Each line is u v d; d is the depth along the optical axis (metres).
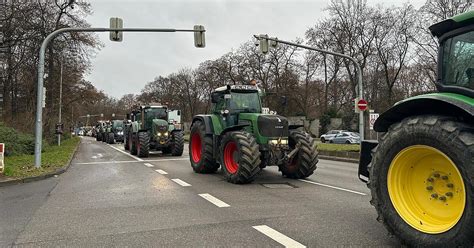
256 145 9.32
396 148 4.29
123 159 17.61
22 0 22.84
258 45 17.12
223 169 10.12
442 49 4.38
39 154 12.47
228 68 51.56
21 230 5.43
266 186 9.15
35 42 25.36
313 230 5.26
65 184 9.85
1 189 9.12
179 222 5.78
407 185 4.33
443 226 3.88
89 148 28.20
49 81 28.86
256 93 11.29
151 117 20.38
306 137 10.10
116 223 5.77
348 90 48.91
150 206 6.96
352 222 5.68
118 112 91.25
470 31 4.09
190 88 71.38
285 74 47.56
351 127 47.53
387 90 41.03
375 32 36.31
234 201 7.33
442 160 4.00
